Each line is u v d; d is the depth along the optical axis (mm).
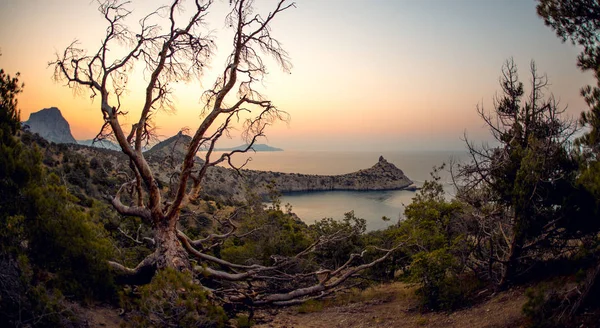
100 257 8172
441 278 10586
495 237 10953
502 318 8008
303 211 85375
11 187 7238
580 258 9031
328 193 147125
